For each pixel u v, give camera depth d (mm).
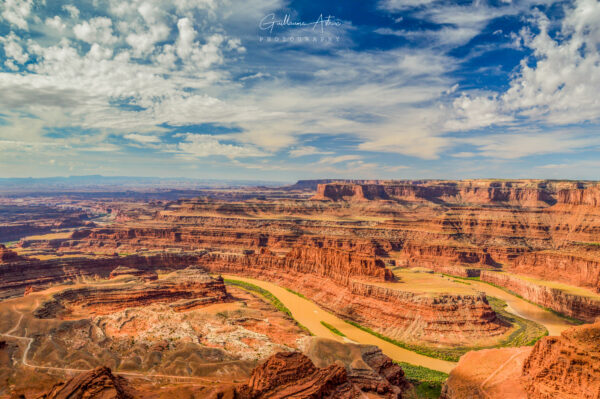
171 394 83750
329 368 91875
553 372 85750
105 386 76875
